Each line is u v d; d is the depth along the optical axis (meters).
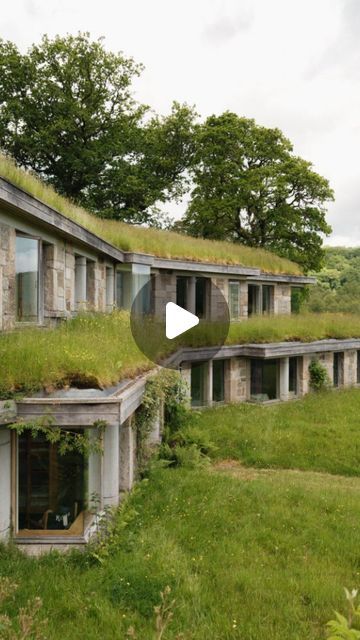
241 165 37.56
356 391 23.17
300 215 37.19
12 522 7.69
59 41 33.59
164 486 10.74
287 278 25.58
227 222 38.09
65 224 11.00
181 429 15.12
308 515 9.66
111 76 35.00
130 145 36.41
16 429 7.23
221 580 6.96
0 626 3.95
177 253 20.00
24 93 33.81
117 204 36.47
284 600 6.61
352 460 14.18
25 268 10.18
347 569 7.67
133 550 7.51
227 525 8.95
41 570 6.86
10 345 7.98
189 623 5.93
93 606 6.09
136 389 9.09
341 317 26.17
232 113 37.34
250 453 14.41
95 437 7.73
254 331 20.64
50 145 33.25
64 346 8.41
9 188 8.34
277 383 21.38
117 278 17.38
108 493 8.46
